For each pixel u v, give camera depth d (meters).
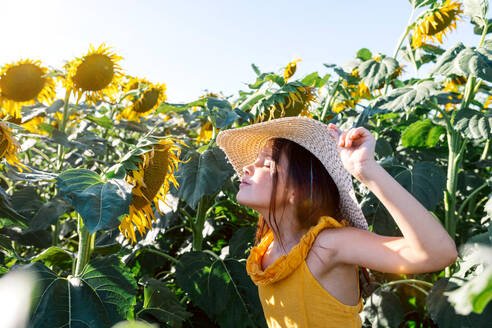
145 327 0.30
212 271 2.06
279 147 1.50
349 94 4.05
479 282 0.25
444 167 3.21
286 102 2.47
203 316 2.23
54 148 3.51
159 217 2.33
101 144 2.78
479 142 3.43
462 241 2.56
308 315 1.27
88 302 1.47
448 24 3.21
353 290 1.34
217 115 2.33
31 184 2.86
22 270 1.49
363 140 1.18
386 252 1.20
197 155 2.22
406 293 2.48
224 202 2.73
